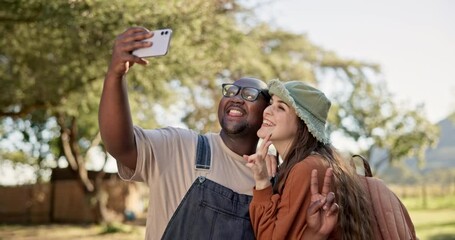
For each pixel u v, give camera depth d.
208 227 2.98
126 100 2.81
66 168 25.20
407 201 44.19
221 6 12.41
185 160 3.08
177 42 9.27
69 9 8.26
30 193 24.73
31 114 17.11
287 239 2.73
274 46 20.31
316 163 2.83
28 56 11.62
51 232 20.16
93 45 9.14
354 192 2.88
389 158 35.50
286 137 3.01
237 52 13.20
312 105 3.01
